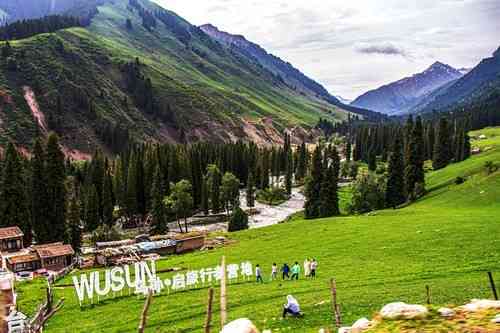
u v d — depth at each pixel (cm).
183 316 4078
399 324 1969
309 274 5016
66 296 5628
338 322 2681
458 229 6119
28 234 10262
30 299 5512
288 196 18200
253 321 3412
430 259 4909
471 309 1995
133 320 4234
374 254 5612
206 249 8562
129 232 13388
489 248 4984
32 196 10319
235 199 15225
